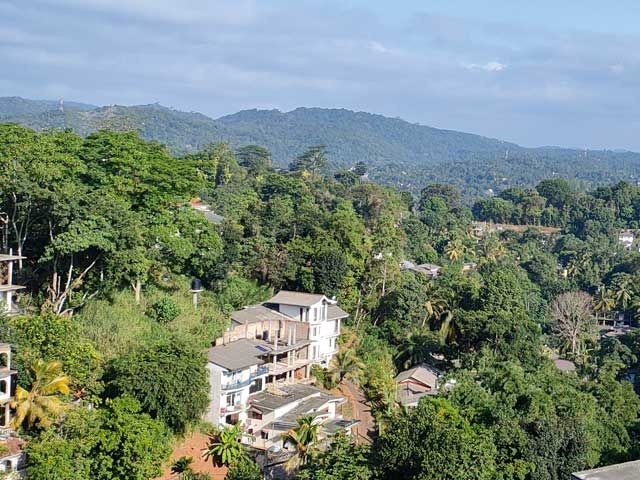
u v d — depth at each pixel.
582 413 52.22
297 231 82.38
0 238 57.88
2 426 41.91
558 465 45.53
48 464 38.94
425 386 67.19
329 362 68.00
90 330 52.84
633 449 52.31
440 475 39.81
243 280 71.94
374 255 85.56
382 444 43.69
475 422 50.25
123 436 42.50
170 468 47.03
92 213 52.81
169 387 47.19
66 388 42.78
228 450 48.72
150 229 60.38
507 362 64.06
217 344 59.12
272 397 57.09
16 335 44.59
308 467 44.53
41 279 56.59
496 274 79.44
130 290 60.16
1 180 51.84
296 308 65.75
